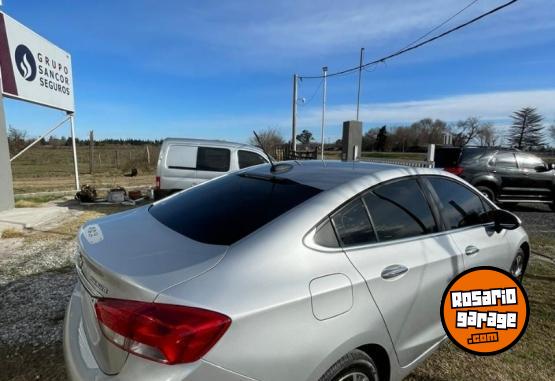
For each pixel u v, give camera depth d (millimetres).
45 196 11539
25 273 4551
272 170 2762
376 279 2035
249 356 1512
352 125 13148
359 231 2154
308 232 1925
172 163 8516
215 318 1447
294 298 1662
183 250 1791
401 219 2445
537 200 9758
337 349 1780
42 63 10148
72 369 1690
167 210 2463
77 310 2014
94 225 2301
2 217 7402
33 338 3098
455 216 2904
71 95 12023
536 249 6066
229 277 1608
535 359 3014
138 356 1421
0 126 8008
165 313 1414
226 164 8609
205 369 1425
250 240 1825
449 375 2801
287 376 1613
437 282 2463
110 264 1657
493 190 9602
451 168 9688
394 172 2607
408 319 2264
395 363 2227
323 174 2521
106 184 15141
